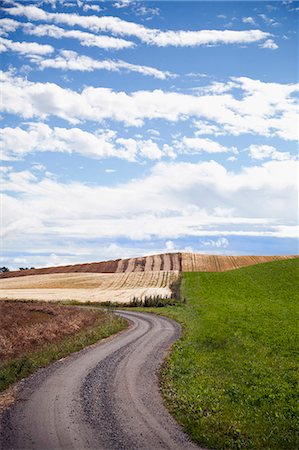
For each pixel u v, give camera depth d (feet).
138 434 45.98
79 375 71.51
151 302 224.12
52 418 50.21
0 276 383.24
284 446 44.19
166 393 61.36
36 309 184.65
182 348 98.63
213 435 45.24
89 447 42.37
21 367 74.08
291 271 303.89
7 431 46.06
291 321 143.13
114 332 129.29
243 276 302.25
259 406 56.70
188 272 335.88
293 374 73.31
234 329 124.98
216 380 68.69
